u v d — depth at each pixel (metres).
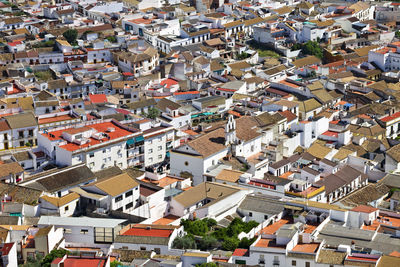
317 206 196.38
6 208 199.00
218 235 192.00
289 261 168.12
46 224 184.50
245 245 181.25
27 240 180.12
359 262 163.50
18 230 180.12
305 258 166.75
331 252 168.75
